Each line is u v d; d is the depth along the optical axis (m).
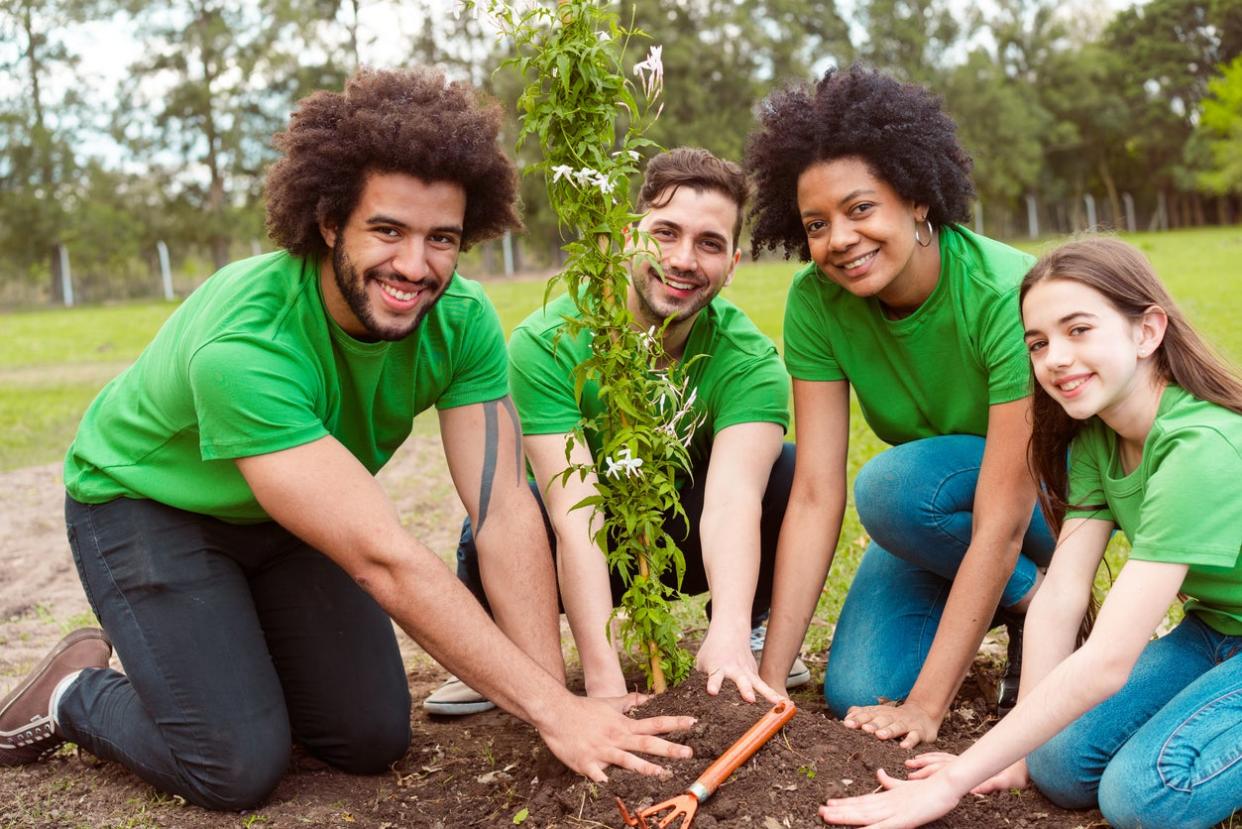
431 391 3.07
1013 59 65.06
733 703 2.75
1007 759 2.46
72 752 3.34
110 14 45.69
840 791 2.56
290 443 2.64
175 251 50.62
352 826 2.85
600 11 2.67
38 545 6.12
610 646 3.08
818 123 2.94
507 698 2.71
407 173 2.59
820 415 3.35
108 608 3.01
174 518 2.99
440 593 2.65
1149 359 2.65
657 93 2.72
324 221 2.66
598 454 3.03
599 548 3.13
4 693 3.90
